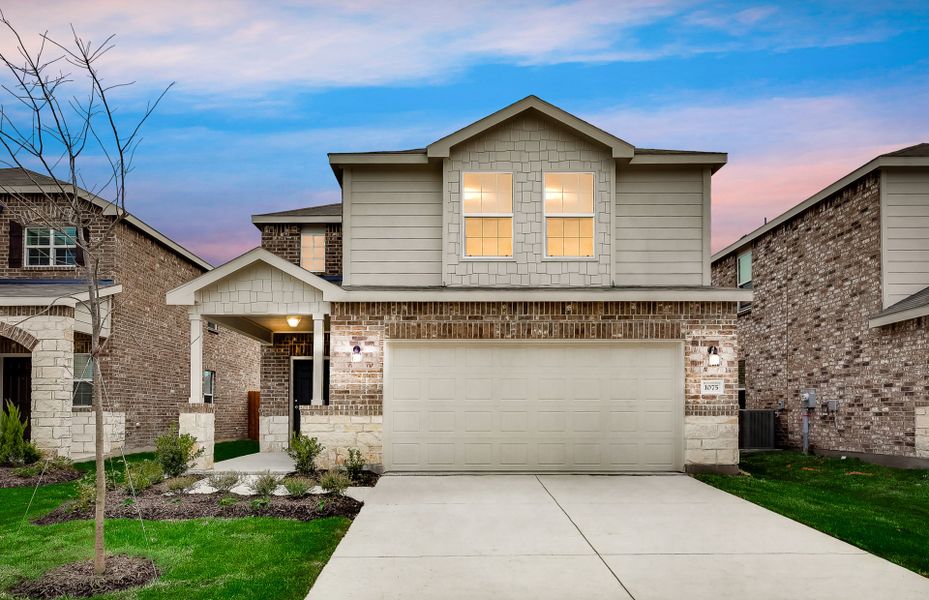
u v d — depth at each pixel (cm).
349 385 1244
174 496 986
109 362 1742
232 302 1270
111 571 613
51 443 1448
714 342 1250
